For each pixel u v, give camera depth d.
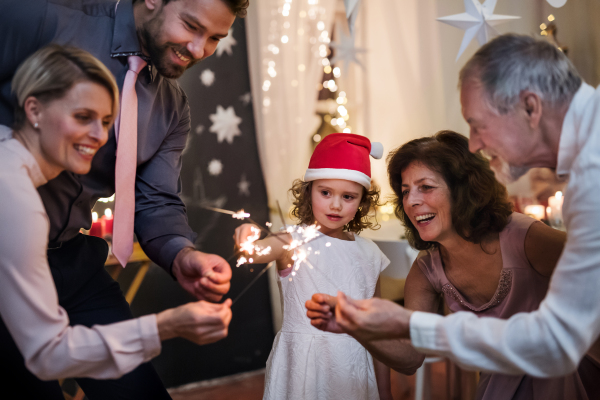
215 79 2.64
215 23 1.11
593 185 0.76
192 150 2.59
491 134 0.87
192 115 2.58
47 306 0.82
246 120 2.74
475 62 0.87
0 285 0.80
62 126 0.87
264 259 1.29
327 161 1.38
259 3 2.71
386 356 1.14
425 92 3.26
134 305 2.41
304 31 2.82
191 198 2.59
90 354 0.82
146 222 1.30
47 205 1.13
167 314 0.85
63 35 1.13
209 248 2.64
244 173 2.73
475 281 1.18
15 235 0.80
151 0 1.13
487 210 1.12
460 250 1.16
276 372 1.33
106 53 1.18
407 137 3.20
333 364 1.29
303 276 1.36
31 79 0.87
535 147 0.87
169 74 1.19
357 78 3.07
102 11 1.19
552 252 1.05
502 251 1.12
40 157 0.91
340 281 1.38
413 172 1.16
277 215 2.76
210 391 2.52
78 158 0.90
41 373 0.83
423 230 1.16
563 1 1.23
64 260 1.21
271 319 2.82
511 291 1.11
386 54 3.15
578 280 0.75
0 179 0.81
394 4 3.17
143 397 1.17
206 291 1.08
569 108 0.83
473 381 1.74
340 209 1.38
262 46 2.71
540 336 0.76
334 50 2.98
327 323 1.00
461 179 1.12
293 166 2.78
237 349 2.71
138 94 1.25
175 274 1.20
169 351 2.53
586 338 0.75
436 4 3.28
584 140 0.80
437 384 2.35
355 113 3.07
